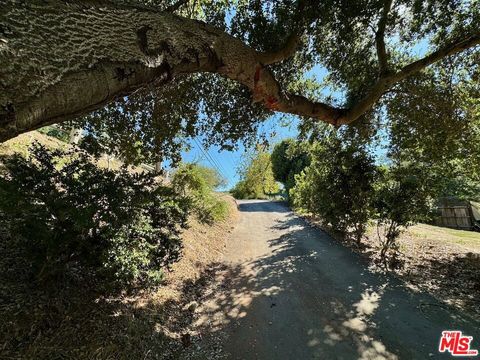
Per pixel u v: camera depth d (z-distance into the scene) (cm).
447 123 520
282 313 402
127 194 310
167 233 382
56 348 244
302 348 319
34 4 103
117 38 126
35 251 278
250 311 409
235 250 773
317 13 392
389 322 370
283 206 1917
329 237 872
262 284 515
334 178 800
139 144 497
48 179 265
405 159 665
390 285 493
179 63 162
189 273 525
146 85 146
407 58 564
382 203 648
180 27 172
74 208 254
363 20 432
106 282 337
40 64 93
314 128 716
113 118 458
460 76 519
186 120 507
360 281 516
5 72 83
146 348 291
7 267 307
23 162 267
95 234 299
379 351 310
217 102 520
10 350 226
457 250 705
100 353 256
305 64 532
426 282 502
